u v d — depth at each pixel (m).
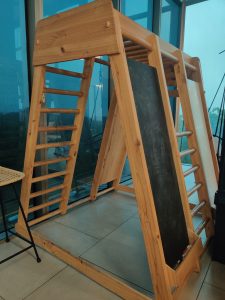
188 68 2.24
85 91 2.18
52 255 1.83
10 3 1.96
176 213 1.59
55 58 1.58
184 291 1.47
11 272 1.63
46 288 1.49
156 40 1.65
